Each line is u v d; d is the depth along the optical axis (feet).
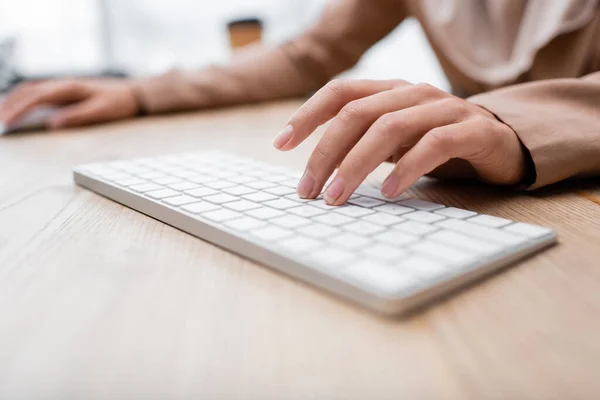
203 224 1.10
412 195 1.45
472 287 0.87
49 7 6.79
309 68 3.72
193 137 2.48
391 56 6.24
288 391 0.60
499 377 0.62
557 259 0.99
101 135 2.62
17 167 1.92
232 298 0.84
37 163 1.98
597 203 1.34
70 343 0.71
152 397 0.59
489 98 1.57
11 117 2.81
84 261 1.00
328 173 1.28
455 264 0.86
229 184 1.42
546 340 0.71
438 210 1.18
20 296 0.85
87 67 7.15
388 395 0.59
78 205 1.40
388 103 1.33
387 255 0.89
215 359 0.67
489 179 1.46
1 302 0.83
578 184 1.54
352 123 1.29
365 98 1.34
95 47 7.17
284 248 0.93
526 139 1.39
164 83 3.26
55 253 1.05
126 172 1.58
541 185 1.41
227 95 3.43
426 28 3.29
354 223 1.06
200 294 0.85
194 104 3.34
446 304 0.81
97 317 0.78
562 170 1.40
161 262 0.99
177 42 7.33
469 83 2.96
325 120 1.46
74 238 1.13
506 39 2.71
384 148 1.22
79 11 6.97
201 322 0.76
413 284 0.79
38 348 0.69
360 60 3.86
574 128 1.43
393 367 0.65
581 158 1.39
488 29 2.82
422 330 0.74
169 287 0.88
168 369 0.64
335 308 0.80
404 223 1.07
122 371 0.64
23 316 0.78
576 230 1.14
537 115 1.45
